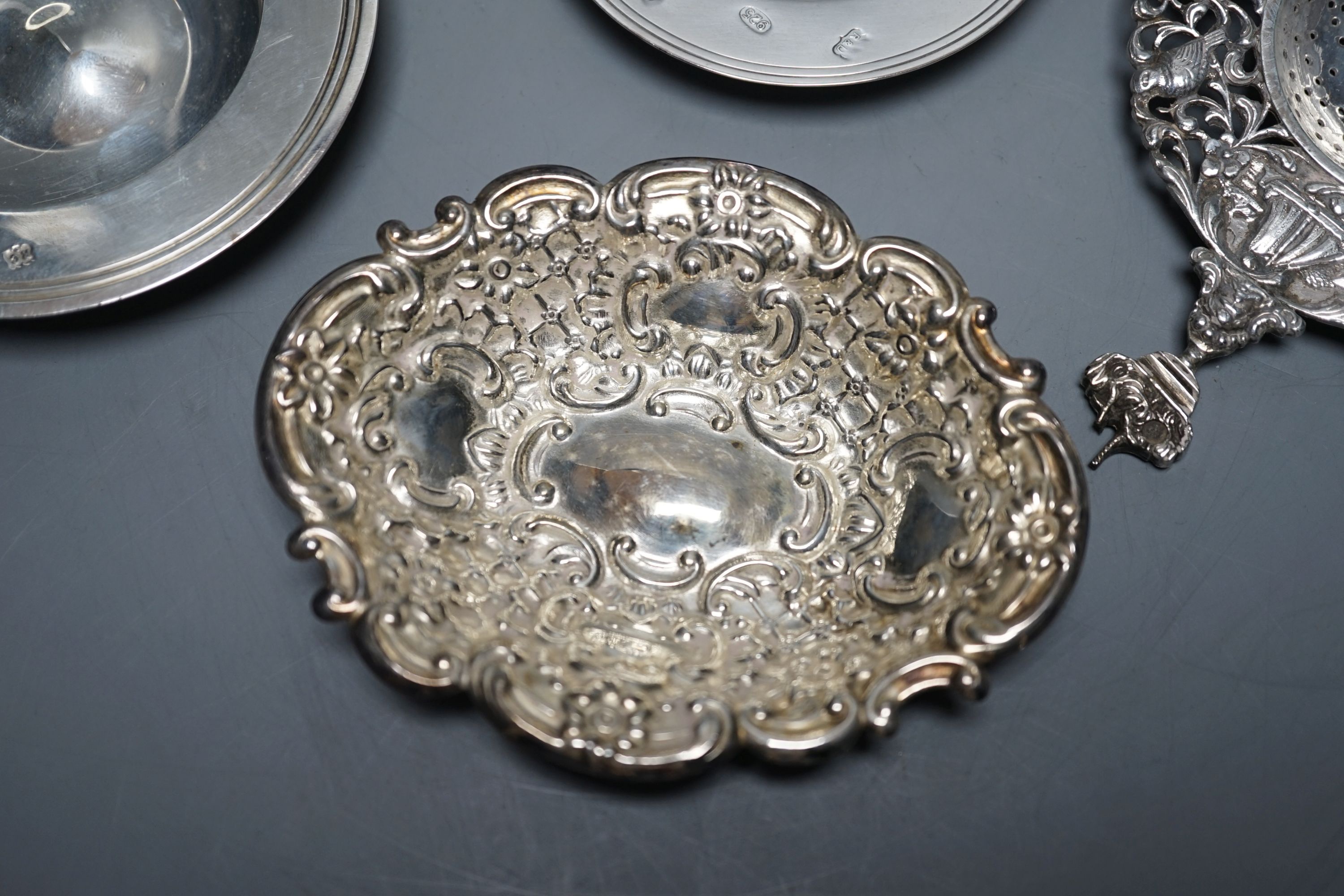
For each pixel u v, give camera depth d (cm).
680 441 34
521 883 32
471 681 30
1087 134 37
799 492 33
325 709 33
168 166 35
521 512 33
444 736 33
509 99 37
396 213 36
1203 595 34
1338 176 35
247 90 35
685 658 32
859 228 37
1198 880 32
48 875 32
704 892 32
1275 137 36
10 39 37
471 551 33
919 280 33
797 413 34
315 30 36
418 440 33
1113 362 35
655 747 30
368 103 37
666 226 33
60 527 34
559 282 34
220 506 34
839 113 37
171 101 37
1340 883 32
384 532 32
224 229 34
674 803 32
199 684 33
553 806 32
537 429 34
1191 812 33
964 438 33
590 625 32
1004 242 37
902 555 33
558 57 38
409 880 32
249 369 35
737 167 33
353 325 32
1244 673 33
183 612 33
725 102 37
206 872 32
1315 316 35
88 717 33
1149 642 34
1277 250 35
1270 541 34
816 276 33
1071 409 35
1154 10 36
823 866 32
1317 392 35
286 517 34
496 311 34
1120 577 34
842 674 31
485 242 33
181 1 37
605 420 34
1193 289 36
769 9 37
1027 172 37
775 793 32
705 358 34
